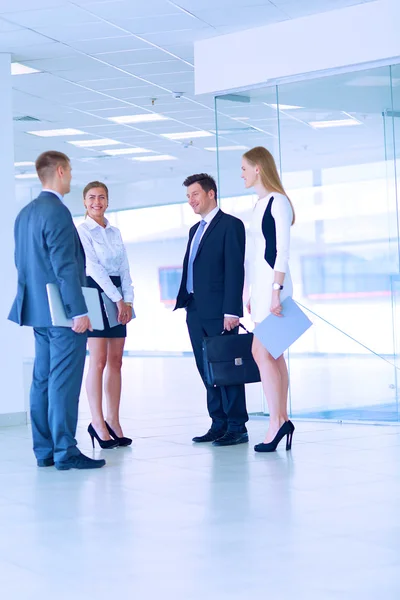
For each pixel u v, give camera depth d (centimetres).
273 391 580
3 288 853
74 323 527
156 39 883
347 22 779
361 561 315
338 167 794
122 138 1488
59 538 364
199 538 355
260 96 839
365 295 778
